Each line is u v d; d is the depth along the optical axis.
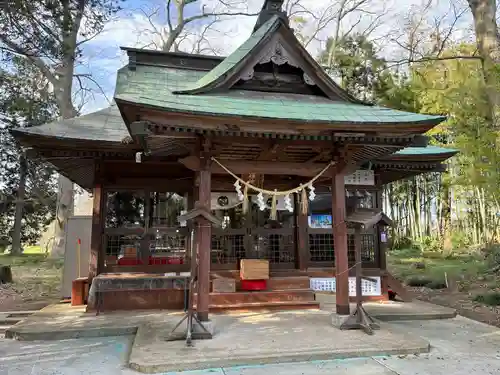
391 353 4.49
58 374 3.97
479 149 10.84
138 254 7.12
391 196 21.27
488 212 15.70
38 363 4.32
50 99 19.33
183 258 7.27
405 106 16.39
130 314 6.40
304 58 6.09
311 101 6.07
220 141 5.30
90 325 5.64
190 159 5.33
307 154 6.22
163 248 7.23
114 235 7.04
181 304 6.92
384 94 18.17
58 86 16.39
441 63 14.79
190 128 4.79
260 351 4.34
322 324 5.64
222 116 4.71
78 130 6.80
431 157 7.79
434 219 19.75
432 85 14.30
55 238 18.11
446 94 12.97
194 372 3.92
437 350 4.73
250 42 6.53
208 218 5.11
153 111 4.53
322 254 7.91
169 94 5.29
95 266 6.83
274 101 5.75
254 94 5.97
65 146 6.48
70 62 15.10
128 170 7.25
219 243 7.30
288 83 6.33
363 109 5.94
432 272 12.76
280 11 6.62
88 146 6.46
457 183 12.62
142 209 7.33
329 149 5.81
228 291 6.75
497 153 10.47
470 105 11.74
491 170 10.74
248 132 4.99
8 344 5.10
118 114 8.11
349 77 20.06
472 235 17.03
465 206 17.14
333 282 7.75
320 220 7.97
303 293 6.92
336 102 6.22
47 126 6.79
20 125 19.62
